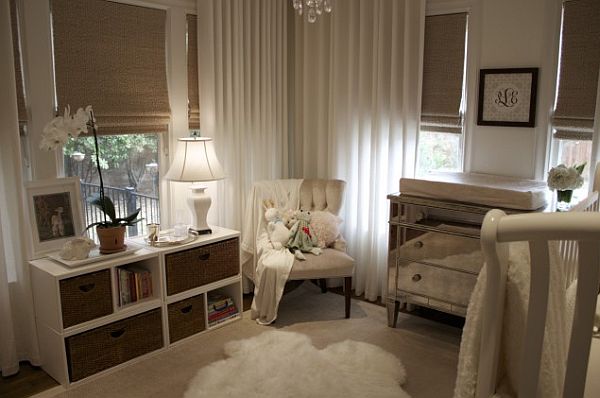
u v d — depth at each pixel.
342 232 4.17
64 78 3.06
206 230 3.48
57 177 3.09
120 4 3.27
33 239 2.92
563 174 2.79
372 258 3.93
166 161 3.69
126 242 3.25
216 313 3.52
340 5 3.93
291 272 3.45
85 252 2.86
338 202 3.87
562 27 3.12
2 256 2.79
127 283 3.04
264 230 3.81
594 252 0.95
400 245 3.35
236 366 2.87
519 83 3.30
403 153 3.72
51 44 3.01
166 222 3.72
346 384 2.69
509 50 3.33
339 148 4.09
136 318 3.03
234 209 3.95
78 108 3.13
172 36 3.57
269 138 4.12
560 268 1.36
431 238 3.20
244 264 3.95
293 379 2.72
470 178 3.36
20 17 2.87
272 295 3.49
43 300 2.81
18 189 2.81
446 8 3.55
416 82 3.68
